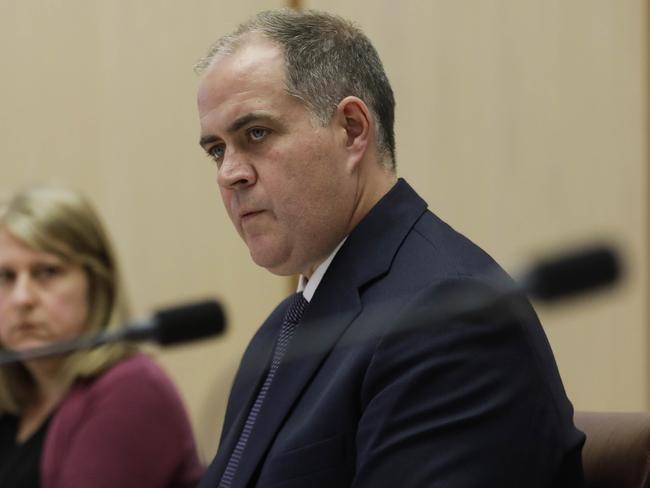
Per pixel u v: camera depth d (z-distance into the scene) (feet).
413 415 13.16
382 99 16.14
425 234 15.25
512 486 12.96
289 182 15.21
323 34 15.70
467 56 33.88
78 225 21.24
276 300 35.94
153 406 20.45
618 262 6.22
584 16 32.91
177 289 36.50
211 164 36.37
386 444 13.16
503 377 13.15
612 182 32.55
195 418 34.06
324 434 14.10
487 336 13.20
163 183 36.76
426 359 13.29
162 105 36.83
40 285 21.04
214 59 15.70
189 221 36.52
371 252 15.28
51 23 37.40
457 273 14.32
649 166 32.42
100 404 20.24
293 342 15.35
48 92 37.42
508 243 33.17
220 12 36.58
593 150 32.71
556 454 13.38
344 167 15.52
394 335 13.66
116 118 37.14
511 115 33.37
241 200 15.47
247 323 36.04
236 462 15.74
